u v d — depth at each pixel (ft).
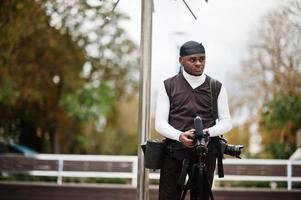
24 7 41.55
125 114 109.60
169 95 14.51
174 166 14.38
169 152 14.35
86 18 66.69
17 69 61.26
